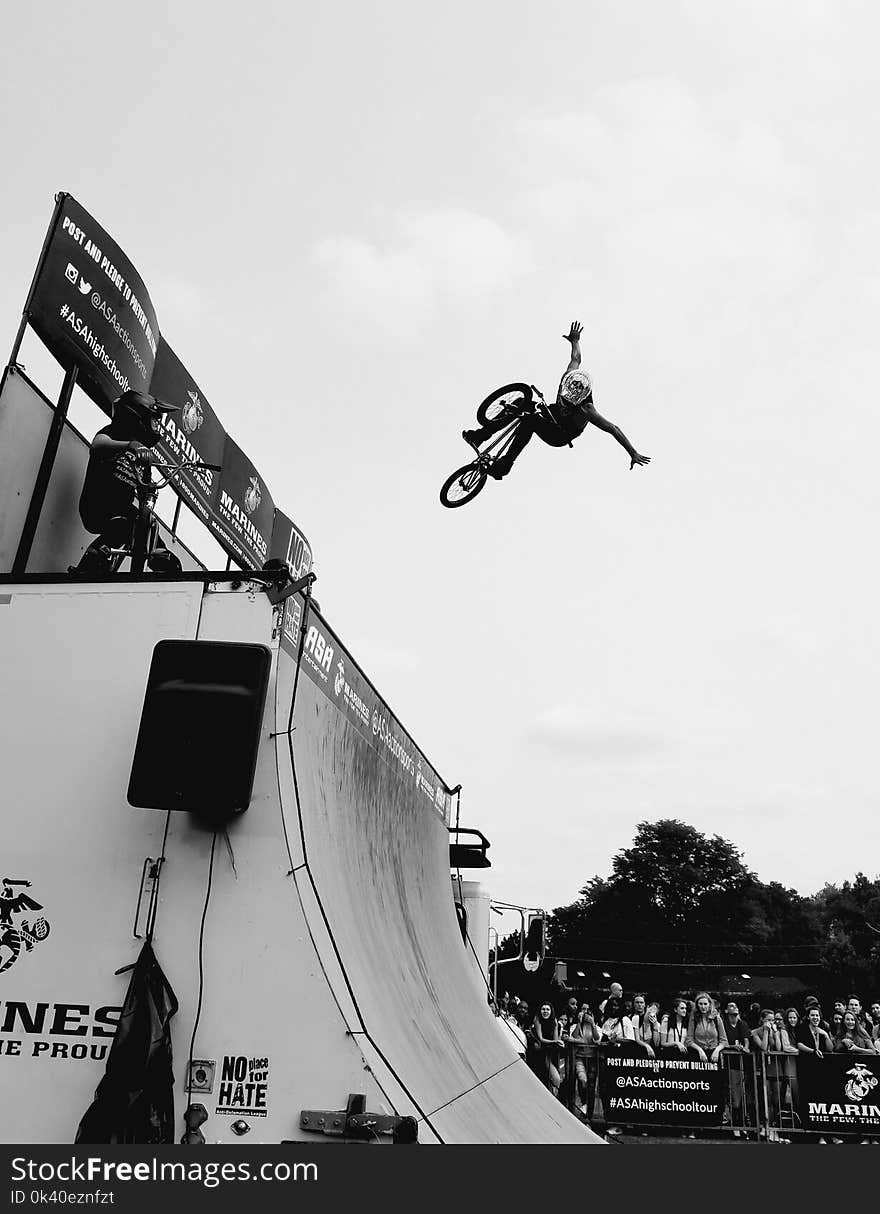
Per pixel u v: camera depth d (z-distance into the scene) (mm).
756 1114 14633
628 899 72375
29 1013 3893
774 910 72812
